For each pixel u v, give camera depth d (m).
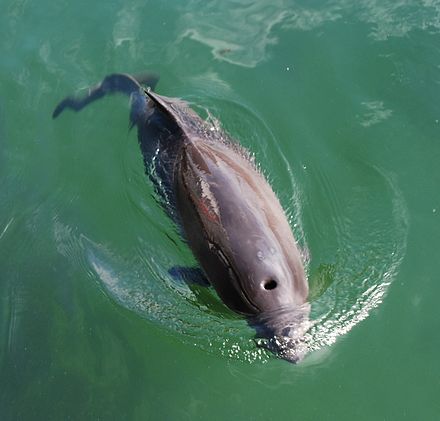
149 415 2.65
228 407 2.63
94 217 3.05
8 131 3.27
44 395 2.72
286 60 3.27
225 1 3.50
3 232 3.07
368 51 3.25
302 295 2.67
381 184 2.93
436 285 2.73
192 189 2.80
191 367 2.70
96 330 2.81
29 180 3.16
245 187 2.78
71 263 2.96
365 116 3.09
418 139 3.02
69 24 3.50
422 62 3.19
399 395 2.58
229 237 2.68
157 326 2.77
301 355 2.61
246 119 3.12
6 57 3.44
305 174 2.97
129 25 3.46
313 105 3.14
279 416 2.60
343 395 2.60
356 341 2.65
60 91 3.32
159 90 3.24
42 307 2.89
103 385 2.71
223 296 2.70
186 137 2.95
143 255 2.92
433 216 2.85
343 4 3.41
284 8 3.44
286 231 2.75
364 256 2.79
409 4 3.35
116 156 3.15
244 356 2.68
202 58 3.32
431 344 2.64
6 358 2.80
